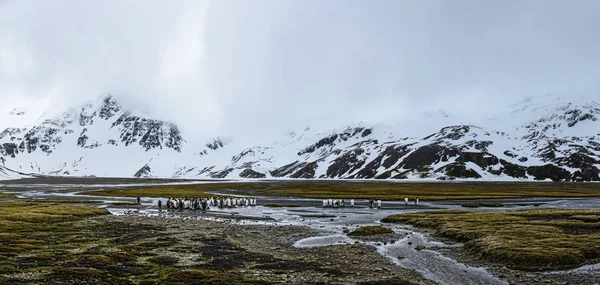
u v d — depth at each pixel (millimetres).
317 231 55625
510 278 30328
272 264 34844
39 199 127250
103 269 32500
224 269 33000
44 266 33219
